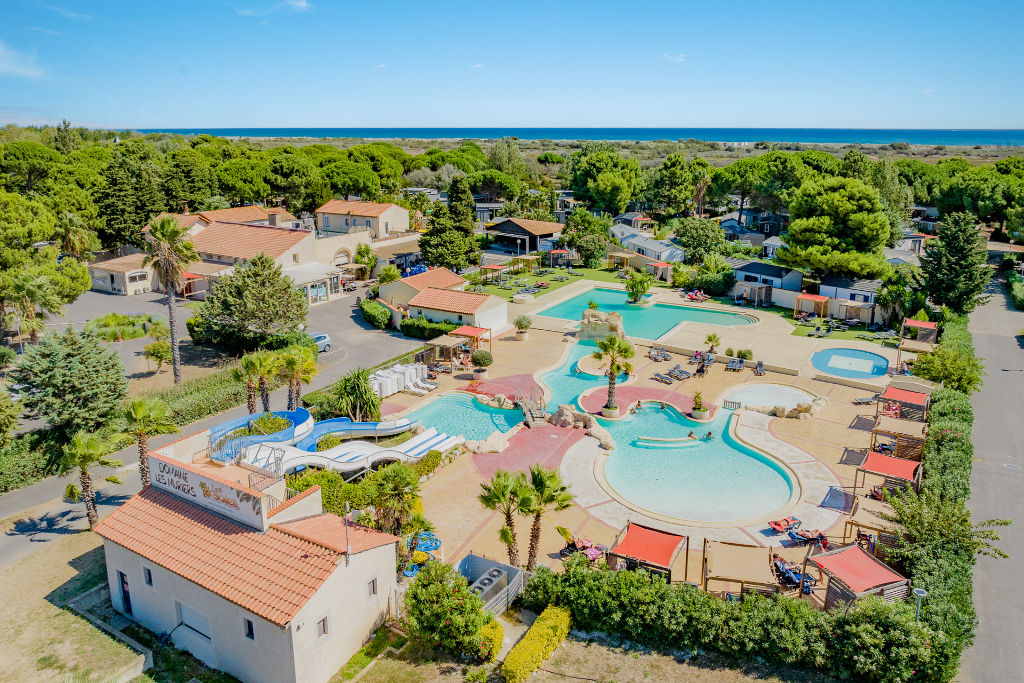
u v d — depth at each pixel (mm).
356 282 87625
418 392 52156
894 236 95562
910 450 38875
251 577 24391
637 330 70250
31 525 35250
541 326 70750
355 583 25375
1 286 55031
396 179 156500
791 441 43250
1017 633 25734
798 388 53000
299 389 44188
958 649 22641
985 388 51250
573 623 26609
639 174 150625
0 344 60344
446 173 167875
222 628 24797
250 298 56719
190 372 55812
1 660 25594
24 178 117062
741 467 40719
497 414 49125
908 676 22250
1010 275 82000
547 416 47000
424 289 69812
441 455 40125
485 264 97625
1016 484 37219
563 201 148625
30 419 45344
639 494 37469
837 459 40656
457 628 24625
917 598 24766
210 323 59438
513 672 23281
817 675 23484
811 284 76750
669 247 99750
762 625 24219
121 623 28500
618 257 98000
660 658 24766
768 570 28094
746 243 110188
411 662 25219
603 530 33406
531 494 26828
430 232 88188
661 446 43750
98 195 95188
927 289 68438
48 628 27516
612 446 42844
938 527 28000
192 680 24844
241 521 26906
